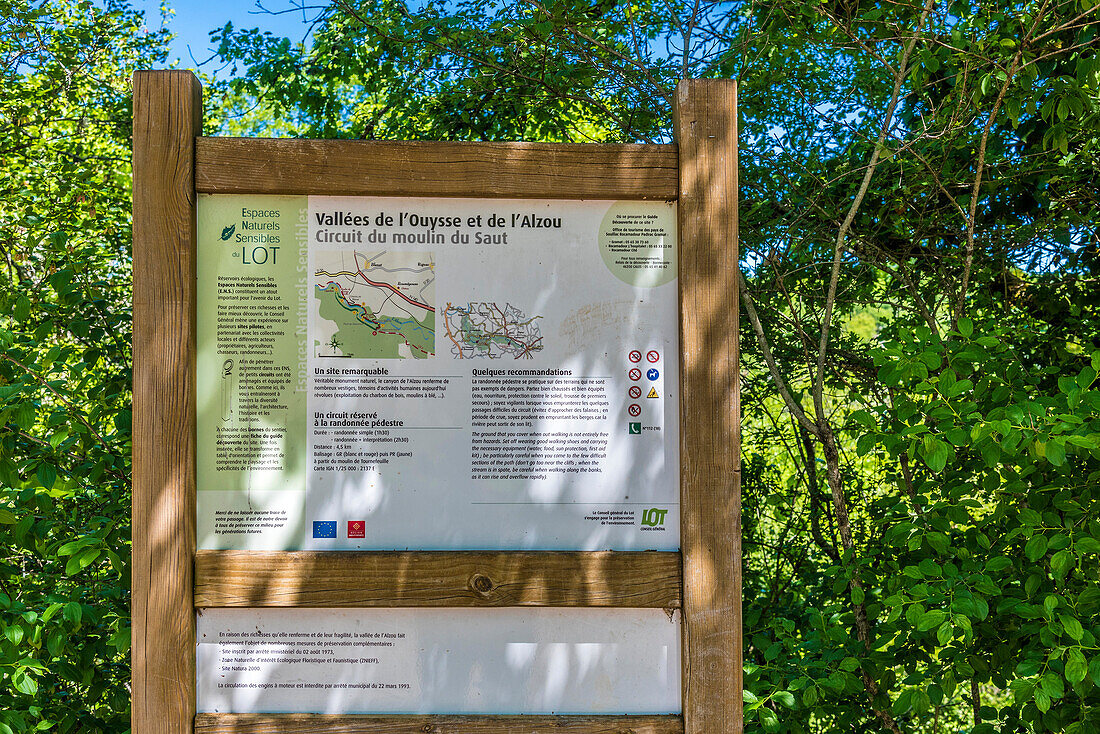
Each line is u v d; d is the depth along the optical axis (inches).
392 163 92.4
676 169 94.4
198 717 89.4
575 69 157.9
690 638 90.9
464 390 92.7
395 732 89.9
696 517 91.5
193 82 91.4
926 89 160.1
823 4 144.9
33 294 133.9
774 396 187.5
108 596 123.8
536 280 93.8
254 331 91.7
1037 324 170.4
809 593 163.3
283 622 91.0
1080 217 159.3
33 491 117.9
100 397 129.7
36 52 194.1
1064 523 112.7
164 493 89.0
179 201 90.1
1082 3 124.0
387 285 92.8
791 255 168.1
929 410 110.9
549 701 91.5
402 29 162.9
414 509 91.8
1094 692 110.0
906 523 118.8
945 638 99.6
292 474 91.4
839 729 131.3
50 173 193.5
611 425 93.1
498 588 90.5
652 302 94.2
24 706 113.3
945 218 168.1
